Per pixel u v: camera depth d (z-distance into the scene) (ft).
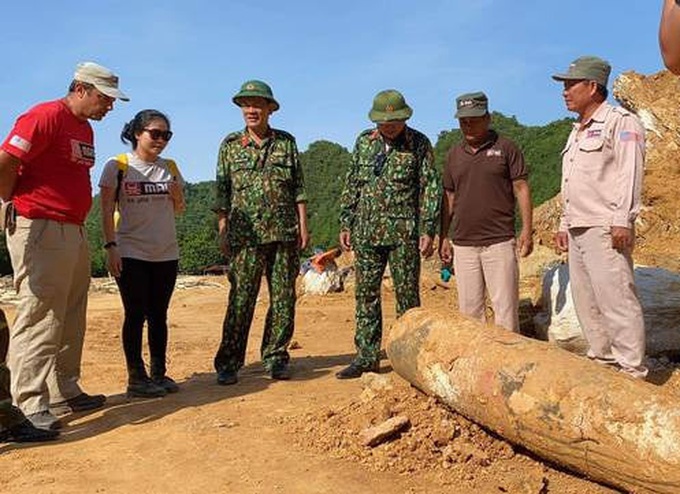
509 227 20.62
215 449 16.03
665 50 7.50
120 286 21.52
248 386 22.24
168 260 21.77
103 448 16.51
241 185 22.48
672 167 42.45
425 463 14.89
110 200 20.95
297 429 16.98
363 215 22.29
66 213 17.85
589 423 13.35
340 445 15.79
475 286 20.98
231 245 22.68
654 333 21.80
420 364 17.13
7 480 14.71
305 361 26.73
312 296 55.11
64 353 19.70
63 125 17.75
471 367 15.72
